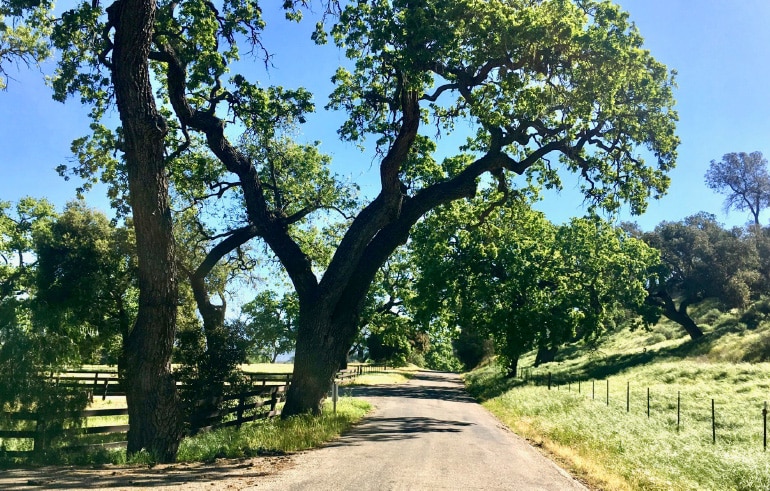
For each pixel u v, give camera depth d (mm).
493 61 17734
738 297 52719
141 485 7809
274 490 7590
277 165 23562
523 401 25016
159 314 12047
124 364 20750
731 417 19625
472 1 15859
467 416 22797
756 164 89875
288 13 17453
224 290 25328
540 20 16375
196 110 18062
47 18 15898
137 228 12141
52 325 18438
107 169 20422
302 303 18234
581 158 20906
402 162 18219
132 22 11656
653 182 21266
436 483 8617
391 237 18750
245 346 16547
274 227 18734
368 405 23984
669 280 56594
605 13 17672
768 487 9430
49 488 7406
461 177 19484
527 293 38375
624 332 69500
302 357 17609
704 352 44656
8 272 33469
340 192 26469
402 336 50875
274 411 18719
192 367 15516
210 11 16859
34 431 10727
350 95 20922
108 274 20531
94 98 17156
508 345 38031
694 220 65875
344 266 17953
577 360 57656
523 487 8742
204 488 7637
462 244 38750
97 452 11312
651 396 26453
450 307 41344
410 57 15797
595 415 18547
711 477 10266
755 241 63875
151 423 11781
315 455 11312
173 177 21938
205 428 14445
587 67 17406
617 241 45969
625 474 10336
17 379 10773
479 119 19172
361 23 16453
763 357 36156
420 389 42125
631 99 20109
